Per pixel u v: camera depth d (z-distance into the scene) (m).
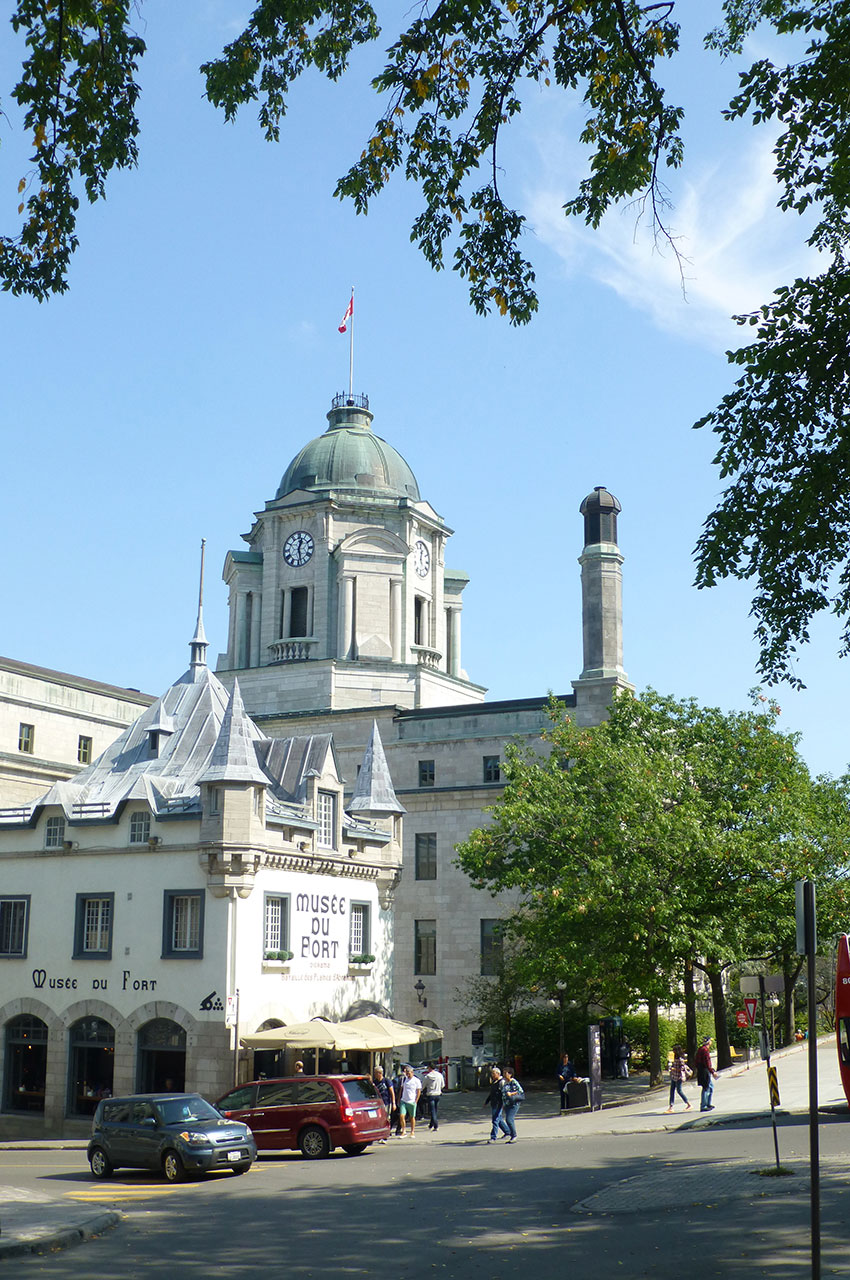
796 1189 19.97
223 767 40.62
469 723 63.47
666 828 41.91
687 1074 46.47
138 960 41.25
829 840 45.91
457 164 17.19
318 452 80.69
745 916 44.84
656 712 47.88
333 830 45.72
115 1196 24.36
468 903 59.59
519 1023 53.66
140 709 73.00
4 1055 43.81
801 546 20.33
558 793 45.31
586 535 63.09
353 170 17.42
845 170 18.67
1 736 63.47
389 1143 34.09
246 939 40.31
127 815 42.69
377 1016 42.88
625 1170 24.58
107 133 15.91
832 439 19.88
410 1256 16.48
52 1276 15.62
